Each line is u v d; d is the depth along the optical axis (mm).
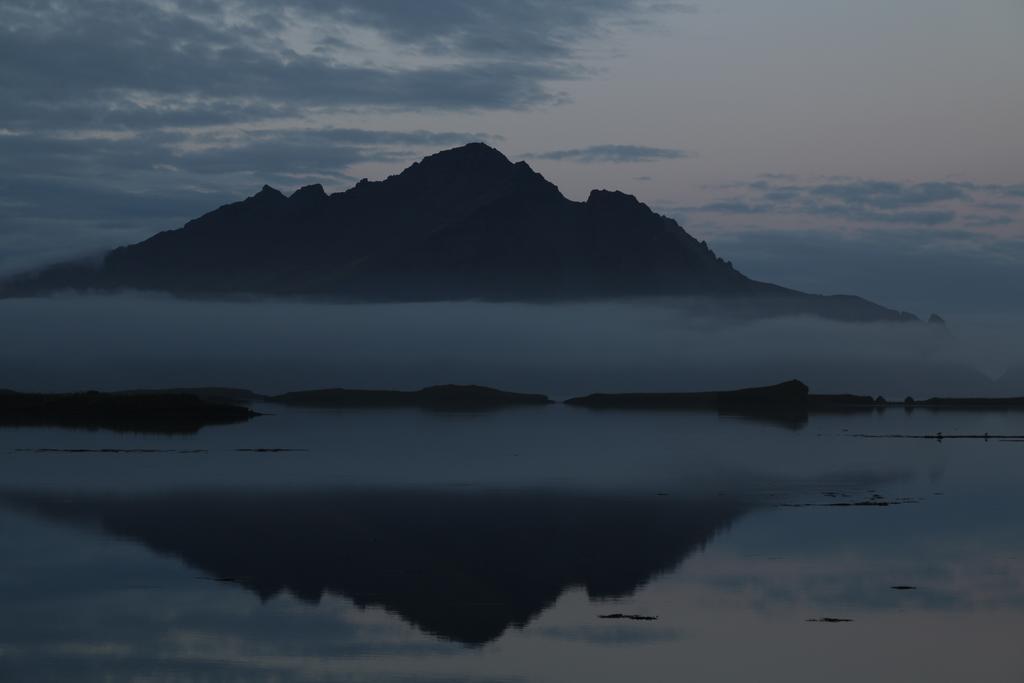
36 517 95750
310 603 62469
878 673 49312
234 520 95438
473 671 49781
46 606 61469
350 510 103125
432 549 81000
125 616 59312
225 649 53125
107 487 120438
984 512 101875
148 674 49188
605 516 99562
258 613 60062
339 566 73875
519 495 117062
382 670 49844
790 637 55125
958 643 53812
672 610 61031
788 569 72688
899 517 98125
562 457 176500
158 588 66312
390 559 76688
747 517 98500
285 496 114250
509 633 56062
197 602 62688
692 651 52656
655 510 104000
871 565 73750
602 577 70375
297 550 80125
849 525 92938
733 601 63031
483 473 144250
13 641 54344
